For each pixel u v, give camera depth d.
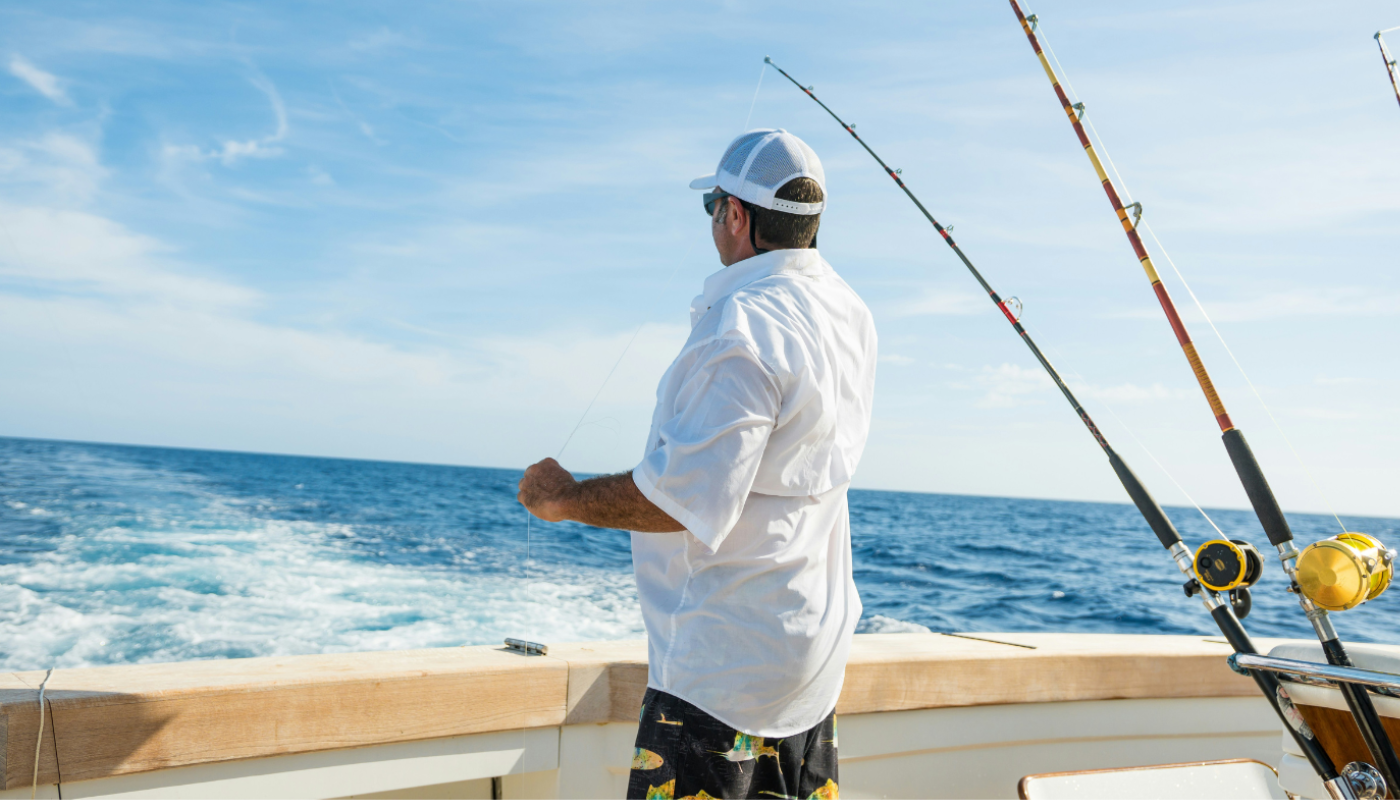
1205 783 1.25
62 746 1.01
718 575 0.96
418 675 1.24
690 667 0.96
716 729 0.95
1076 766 1.66
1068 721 1.64
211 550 10.12
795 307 0.98
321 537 12.02
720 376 0.92
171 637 5.88
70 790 1.02
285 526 13.53
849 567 1.10
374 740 1.21
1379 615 11.04
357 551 10.43
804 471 0.97
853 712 1.47
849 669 1.47
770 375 0.91
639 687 1.39
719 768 0.95
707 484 0.89
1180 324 1.03
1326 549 0.81
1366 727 0.80
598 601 6.70
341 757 1.21
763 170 1.06
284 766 1.17
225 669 1.21
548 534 12.23
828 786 1.05
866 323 1.12
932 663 1.53
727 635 0.95
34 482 18.67
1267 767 1.29
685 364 0.97
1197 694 1.69
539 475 1.07
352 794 1.21
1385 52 1.29
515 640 1.49
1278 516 0.88
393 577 8.35
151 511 14.66
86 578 8.00
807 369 0.94
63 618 6.34
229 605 6.96
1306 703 0.90
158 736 1.07
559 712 1.35
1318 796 1.03
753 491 0.95
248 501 18.20
